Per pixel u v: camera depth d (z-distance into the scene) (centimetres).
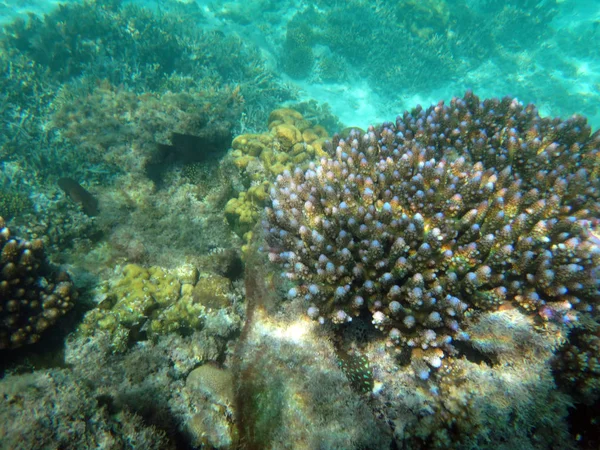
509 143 53
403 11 198
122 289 57
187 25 172
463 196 45
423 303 38
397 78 179
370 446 37
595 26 247
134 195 82
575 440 35
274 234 49
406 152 55
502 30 227
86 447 38
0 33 147
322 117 148
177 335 56
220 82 141
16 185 83
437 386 39
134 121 89
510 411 36
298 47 175
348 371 41
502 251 39
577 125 58
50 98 113
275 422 41
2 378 45
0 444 35
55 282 52
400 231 43
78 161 89
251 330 49
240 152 83
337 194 48
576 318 36
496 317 39
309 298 41
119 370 50
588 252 38
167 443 44
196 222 78
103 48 134
